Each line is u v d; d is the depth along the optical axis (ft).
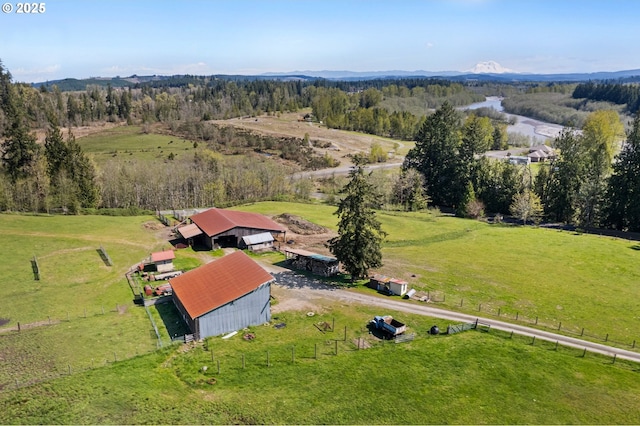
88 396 99.81
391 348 129.70
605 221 289.53
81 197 294.87
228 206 329.72
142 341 131.13
